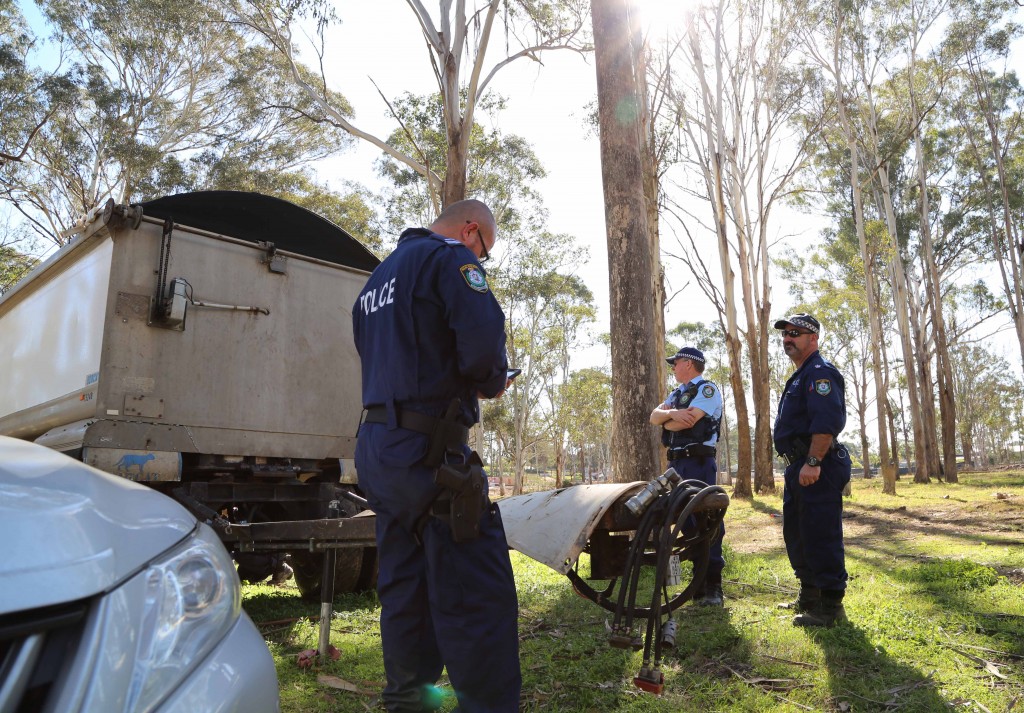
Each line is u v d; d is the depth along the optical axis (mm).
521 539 2256
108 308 4441
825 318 32656
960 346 54312
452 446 2021
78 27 22875
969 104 30906
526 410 39281
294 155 25203
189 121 24719
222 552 1692
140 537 1485
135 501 1659
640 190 7402
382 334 2131
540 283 31109
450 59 12234
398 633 2133
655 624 2133
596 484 2369
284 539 3764
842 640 3783
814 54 25391
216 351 4871
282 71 23375
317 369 5383
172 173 23500
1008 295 31094
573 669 3365
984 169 31969
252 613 4898
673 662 3512
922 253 34438
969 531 9117
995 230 31438
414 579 2137
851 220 30562
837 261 31266
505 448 45344
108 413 4375
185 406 4691
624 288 7211
